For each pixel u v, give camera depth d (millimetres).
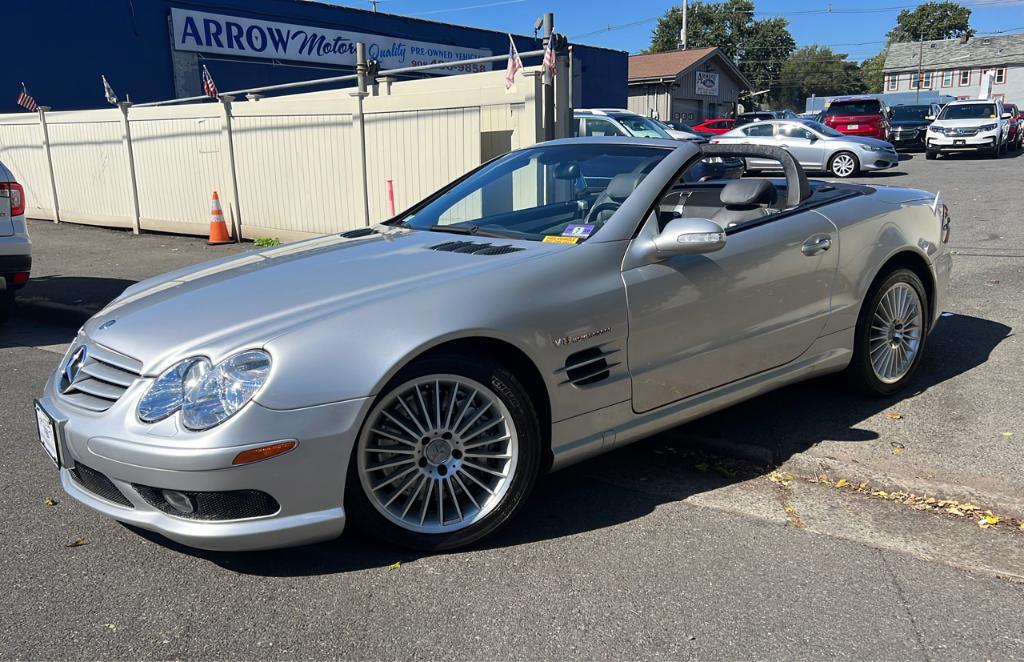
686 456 4070
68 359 3250
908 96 48312
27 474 3959
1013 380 4832
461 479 3137
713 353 3713
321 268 3416
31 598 2871
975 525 3295
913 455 3855
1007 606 2748
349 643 2596
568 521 3408
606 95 29266
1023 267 7848
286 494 2758
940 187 15562
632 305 3393
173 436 2688
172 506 2785
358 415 2809
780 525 3346
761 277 3840
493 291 3090
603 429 3406
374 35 22688
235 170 11789
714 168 4676
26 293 8344
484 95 8914
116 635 2650
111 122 13227
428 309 2951
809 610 2738
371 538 3205
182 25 19016
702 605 2775
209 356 2768
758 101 83312
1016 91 71875
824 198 4441
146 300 3379
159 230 13117
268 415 2691
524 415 3123
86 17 17844
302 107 10734
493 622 2693
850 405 4582
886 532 3266
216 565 3072
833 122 22969
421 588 2896
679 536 3262
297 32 21016
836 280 4219
